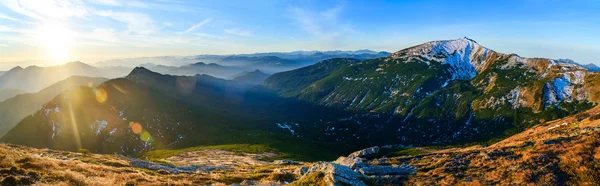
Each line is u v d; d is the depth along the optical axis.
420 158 48.41
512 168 34.56
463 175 36.09
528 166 33.75
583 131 42.94
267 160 135.75
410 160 48.50
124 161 66.31
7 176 25.17
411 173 39.44
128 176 37.66
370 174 40.09
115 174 37.94
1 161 29.88
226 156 146.88
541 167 32.62
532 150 37.69
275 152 169.75
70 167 36.41
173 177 47.16
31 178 27.12
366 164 47.53
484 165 38.03
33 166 30.73
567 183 29.09
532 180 30.73
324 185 32.38
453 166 39.66
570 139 38.50
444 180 35.22
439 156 47.00
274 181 48.81
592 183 27.70
